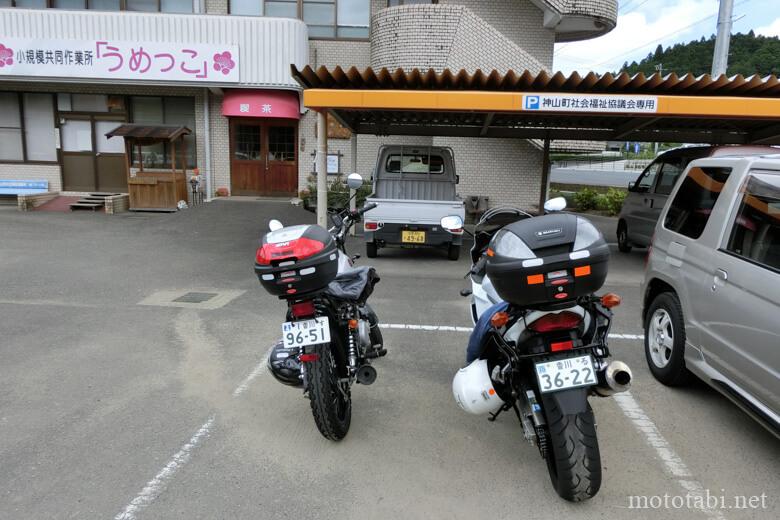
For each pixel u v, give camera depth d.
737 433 3.64
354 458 3.33
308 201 8.86
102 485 3.04
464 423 3.77
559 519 2.78
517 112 8.56
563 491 2.76
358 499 2.93
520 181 15.96
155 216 13.76
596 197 18.77
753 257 3.37
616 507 2.87
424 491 3.01
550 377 2.72
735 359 3.39
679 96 8.19
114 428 3.66
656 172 9.82
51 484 3.04
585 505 2.89
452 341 5.44
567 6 15.38
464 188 16.02
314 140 16.06
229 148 16.20
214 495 2.96
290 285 3.05
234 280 7.93
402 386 4.37
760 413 3.17
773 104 8.05
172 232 11.79
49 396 4.12
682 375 4.18
